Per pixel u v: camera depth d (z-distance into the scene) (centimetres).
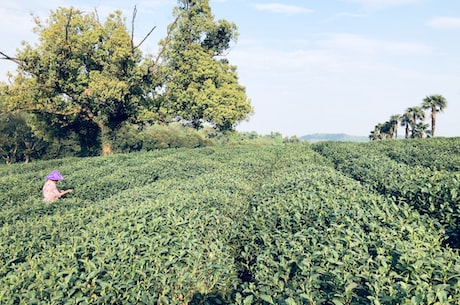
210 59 3856
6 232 662
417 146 2520
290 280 438
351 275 389
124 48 3170
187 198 845
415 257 416
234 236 659
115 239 551
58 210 977
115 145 3744
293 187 895
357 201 696
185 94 3712
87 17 3334
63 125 3603
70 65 3141
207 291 470
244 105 3841
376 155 1914
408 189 797
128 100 3503
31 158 4772
